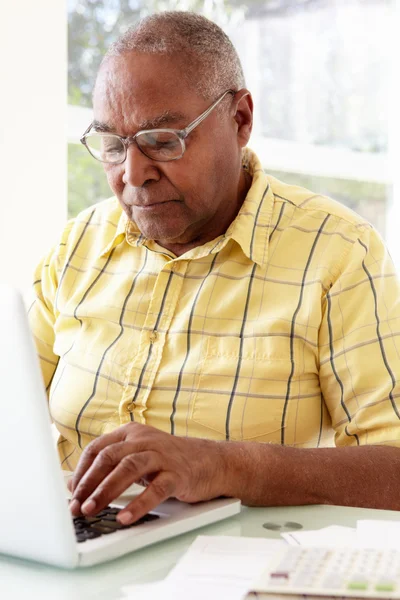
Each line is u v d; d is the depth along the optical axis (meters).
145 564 0.86
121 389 1.44
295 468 1.10
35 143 2.21
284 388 1.37
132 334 1.47
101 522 0.93
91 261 1.60
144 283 1.50
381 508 1.14
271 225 1.47
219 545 0.89
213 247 1.46
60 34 2.24
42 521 0.82
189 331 1.42
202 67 1.36
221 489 1.03
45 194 2.24
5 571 0.85
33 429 0.79
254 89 2.91
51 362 1.66
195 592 0.75
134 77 1.33
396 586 0.73
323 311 1.38
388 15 3.20
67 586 0.80
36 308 1.67
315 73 3.05
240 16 2.85
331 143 3.11
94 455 1.00
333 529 0.95
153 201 1.36
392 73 3.21
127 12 2.60
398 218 3.21
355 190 3.17
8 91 2.13
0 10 2.10
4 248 2.16
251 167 1.56
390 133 3.22
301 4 2.99
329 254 1.41
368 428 1.29
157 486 0.94
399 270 3.20
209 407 1.37
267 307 1.40
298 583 0.75
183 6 2.72
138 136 1.33
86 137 1.41
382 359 1.32
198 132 1.35
